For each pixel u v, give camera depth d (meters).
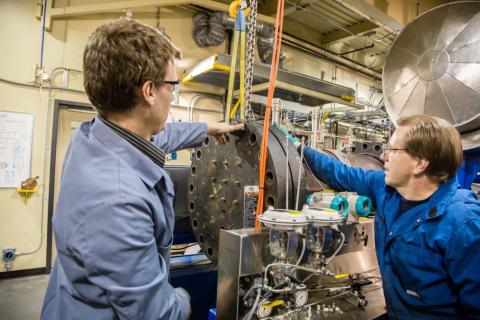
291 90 3.27
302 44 4.84
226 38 4.15
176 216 1.72
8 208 3.00
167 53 0.65
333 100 3.65
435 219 0.84
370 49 5.50
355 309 1.00
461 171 1.31
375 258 1.27
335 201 0.97
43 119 3.13
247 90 1.18
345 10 4.13
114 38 0.59
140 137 0.67
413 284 0.88
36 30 3.06
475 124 1.23
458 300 0.83
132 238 0.53
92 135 0.64
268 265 0.79
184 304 0.73
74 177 0.59
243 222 1.04
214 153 1.26
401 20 2.99
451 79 1.34
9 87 2.97
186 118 3.96
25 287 2.82
